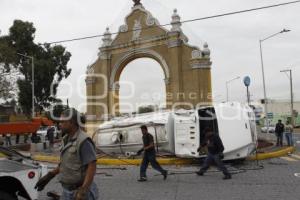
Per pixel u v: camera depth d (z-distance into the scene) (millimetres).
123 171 15734
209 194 10547
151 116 19531
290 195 10125
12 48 48750
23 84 51469
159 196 10422
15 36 53000
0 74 44812
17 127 19500
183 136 17328
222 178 13312
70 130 5289
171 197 10258
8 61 44375
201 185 12000
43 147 27766
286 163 17391
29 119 21609
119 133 19797
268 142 28047
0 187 7020
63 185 5219
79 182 5129
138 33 39000
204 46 36219
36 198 7223
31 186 7148
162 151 18781
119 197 10367
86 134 5230
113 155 19844
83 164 5082
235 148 16578
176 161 17703
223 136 16625
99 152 20672
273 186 11531
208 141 13664
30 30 53094
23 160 7691
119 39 40156
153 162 13070
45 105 54312
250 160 18656
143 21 38781
